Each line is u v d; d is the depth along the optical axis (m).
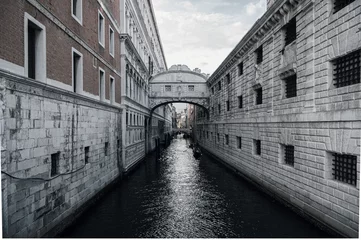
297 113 10.18
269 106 13.12
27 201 6.52
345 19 7.61
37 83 6.90
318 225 8.67
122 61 17.41
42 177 7.23
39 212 7.04
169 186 15.10
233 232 8.70
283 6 10.99
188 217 10.13
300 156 9.89
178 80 32.41
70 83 9.29
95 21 12.23
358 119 6.92
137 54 21.61
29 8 6.77
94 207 11.28
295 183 10.27
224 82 23.73
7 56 5.88
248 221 9.62
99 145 12.49
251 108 16.03
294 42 10.59
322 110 8.68
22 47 6.46
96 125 12.08
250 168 15.98
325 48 8.55
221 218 10.01
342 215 7.51
